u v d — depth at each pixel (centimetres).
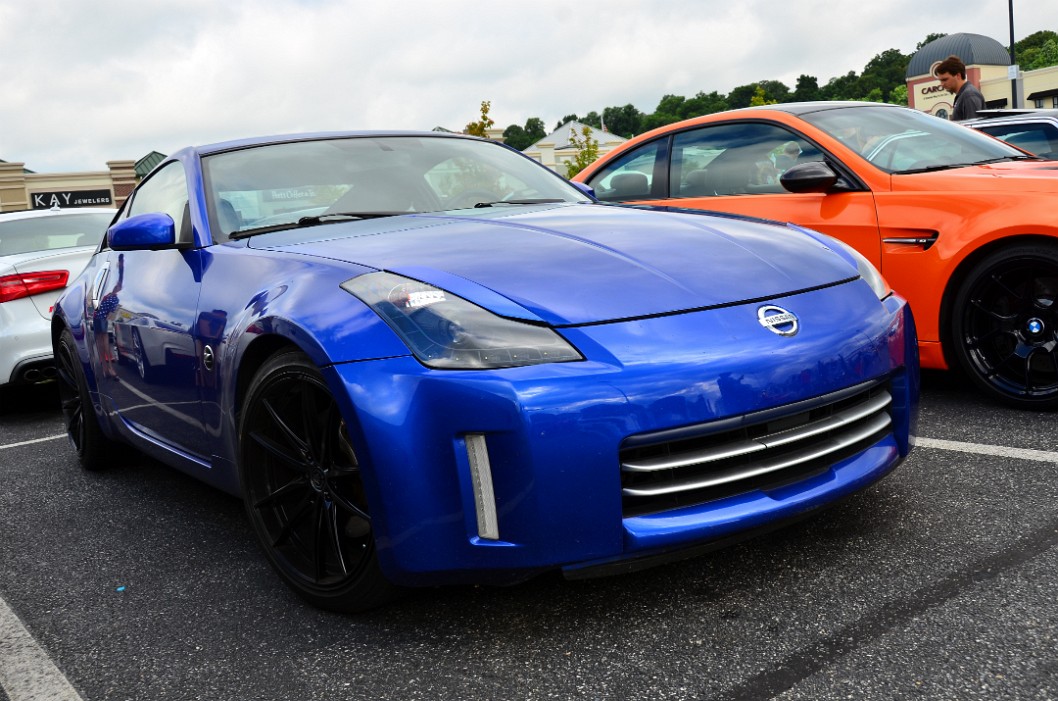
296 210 281
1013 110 678
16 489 364
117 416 330
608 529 184
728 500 196
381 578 203
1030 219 321
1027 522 232
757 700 164
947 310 355
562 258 215
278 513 231
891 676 167
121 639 216
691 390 186
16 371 522
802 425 203
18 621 231
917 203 361
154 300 281
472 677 183
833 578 210
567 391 180
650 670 178
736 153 442
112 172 3697
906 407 227
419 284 203
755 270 218
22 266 525
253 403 225
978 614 187
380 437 187
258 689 186
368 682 185
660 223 251
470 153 333
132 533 295
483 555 186
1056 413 333
